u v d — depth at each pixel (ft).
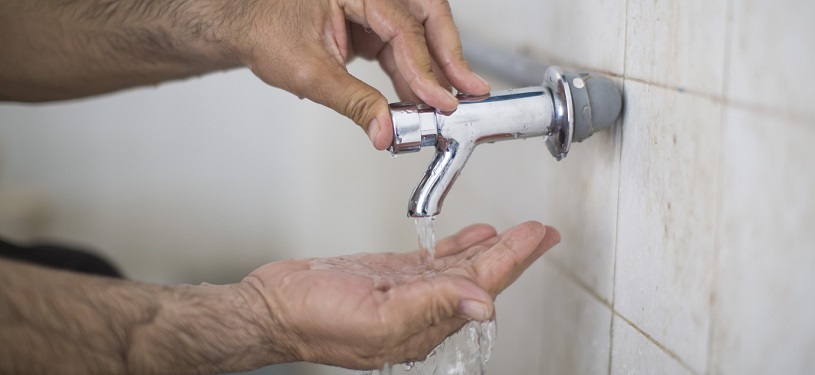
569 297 2.05
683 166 1.41
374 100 1.74
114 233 5.59
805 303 1.10
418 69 1.80
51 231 5.54
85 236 5.59
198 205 5.51
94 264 3.11
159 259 5.62
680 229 1.43
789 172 1.11
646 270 1.58
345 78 1.87
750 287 1.23
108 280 1.68
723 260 1.30
